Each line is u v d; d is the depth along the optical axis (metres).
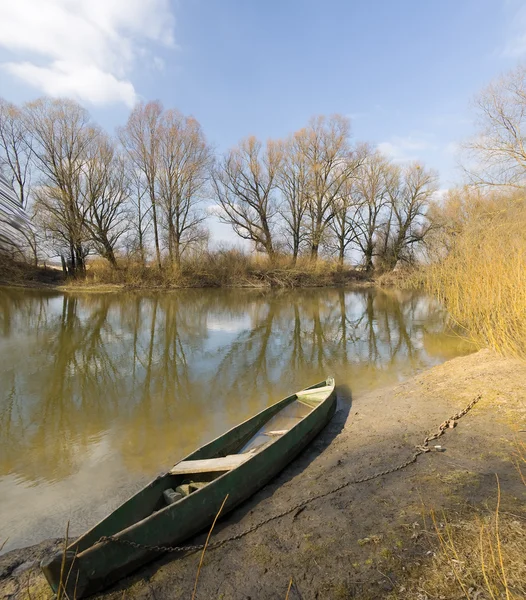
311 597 3.09
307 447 6.05
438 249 18.59
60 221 28.61
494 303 9.64
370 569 3.28
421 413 6.87
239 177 35.84
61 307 21.14
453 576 3.04
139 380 9.88
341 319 18.66
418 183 36.91
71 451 6.23
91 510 4.71
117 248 31.92
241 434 6.04
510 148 16.81
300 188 36.88
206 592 3.24
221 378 10.09
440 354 12.07
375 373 10.34
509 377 7.88
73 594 3.11
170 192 31.36
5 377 9.95
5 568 3.65
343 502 4.32
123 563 3.37
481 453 5.09
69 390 9.13
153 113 30.61
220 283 34.41
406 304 23.88
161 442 6.56
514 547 3.22
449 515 3.82
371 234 40.12
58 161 28.77
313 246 38.34
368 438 6.09
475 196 18.45
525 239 10.88
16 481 5.36
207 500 4.07
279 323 17.67
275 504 4.46
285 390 9.23
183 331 15.71
